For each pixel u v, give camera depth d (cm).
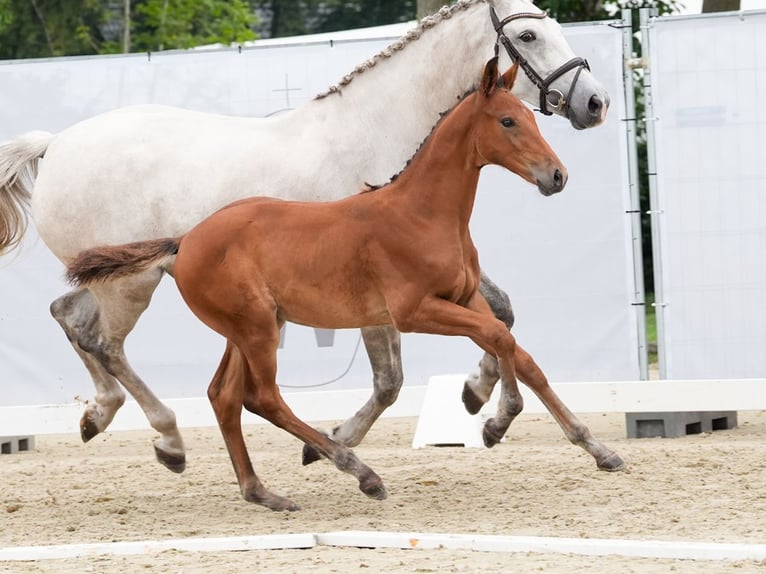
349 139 1108
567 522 912
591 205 1403
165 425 1166
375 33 1916
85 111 1452
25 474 1262
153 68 1447
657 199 1393
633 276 1401
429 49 1108
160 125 1163
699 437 1381
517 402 969
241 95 1444
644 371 1405
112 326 1178
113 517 1016
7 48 4088
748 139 1381
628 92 1399
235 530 941
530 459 1201
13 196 1223
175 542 867
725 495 979
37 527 986
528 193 1409
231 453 1012
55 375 1464
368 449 1360
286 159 1112
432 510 978
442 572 770
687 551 789
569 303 1410
